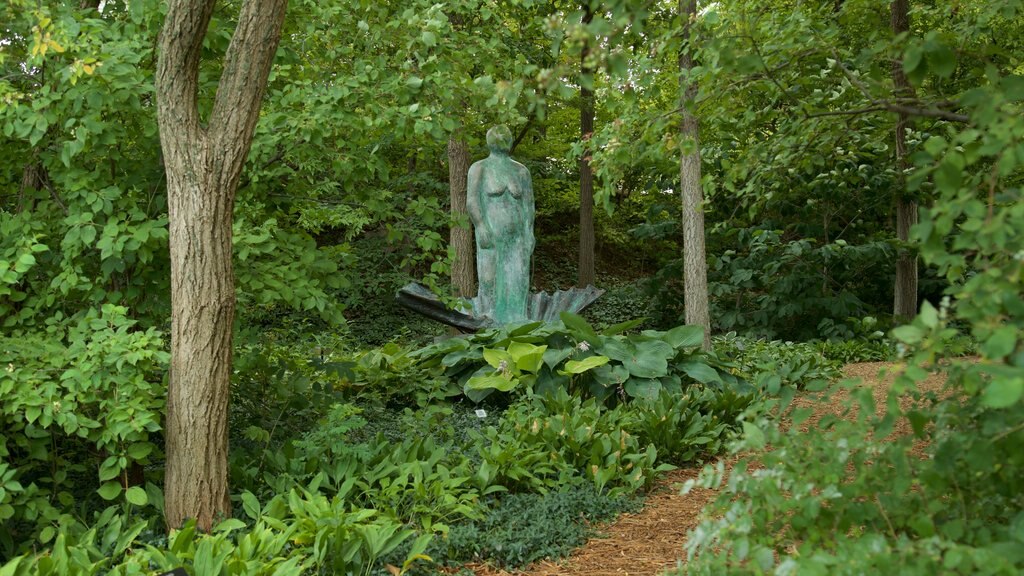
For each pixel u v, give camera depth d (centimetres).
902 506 255
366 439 695
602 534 534
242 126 446
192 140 438
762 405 320
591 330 902
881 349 1293
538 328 912
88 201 462
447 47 597
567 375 850
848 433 261
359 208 654
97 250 517
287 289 528
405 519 517
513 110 607
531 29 1367
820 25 482
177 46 424
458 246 1544
